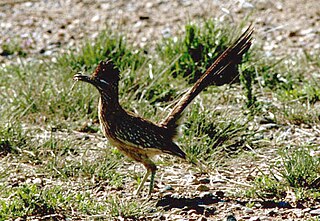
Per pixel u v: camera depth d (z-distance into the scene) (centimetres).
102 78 966
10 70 1502
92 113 1308
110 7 2066
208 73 1017
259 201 984
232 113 1280
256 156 1151
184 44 1485
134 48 1548
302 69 1534
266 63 1525
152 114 1280
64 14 2006
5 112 1249
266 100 1377
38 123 1282
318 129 1261
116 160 1117
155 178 1076
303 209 958
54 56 1628
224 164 1123
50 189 995
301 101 1370
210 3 2002
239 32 1502
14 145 1158
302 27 1858
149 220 934
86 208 951
